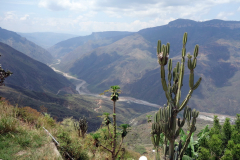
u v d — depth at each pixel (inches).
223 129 169.3
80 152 203.2
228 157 138.6
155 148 163.5
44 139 170.2
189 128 151.2
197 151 172.7
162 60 147.6
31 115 263.9
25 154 135.6
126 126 196.1
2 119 175.3
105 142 274.5
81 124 272.2
